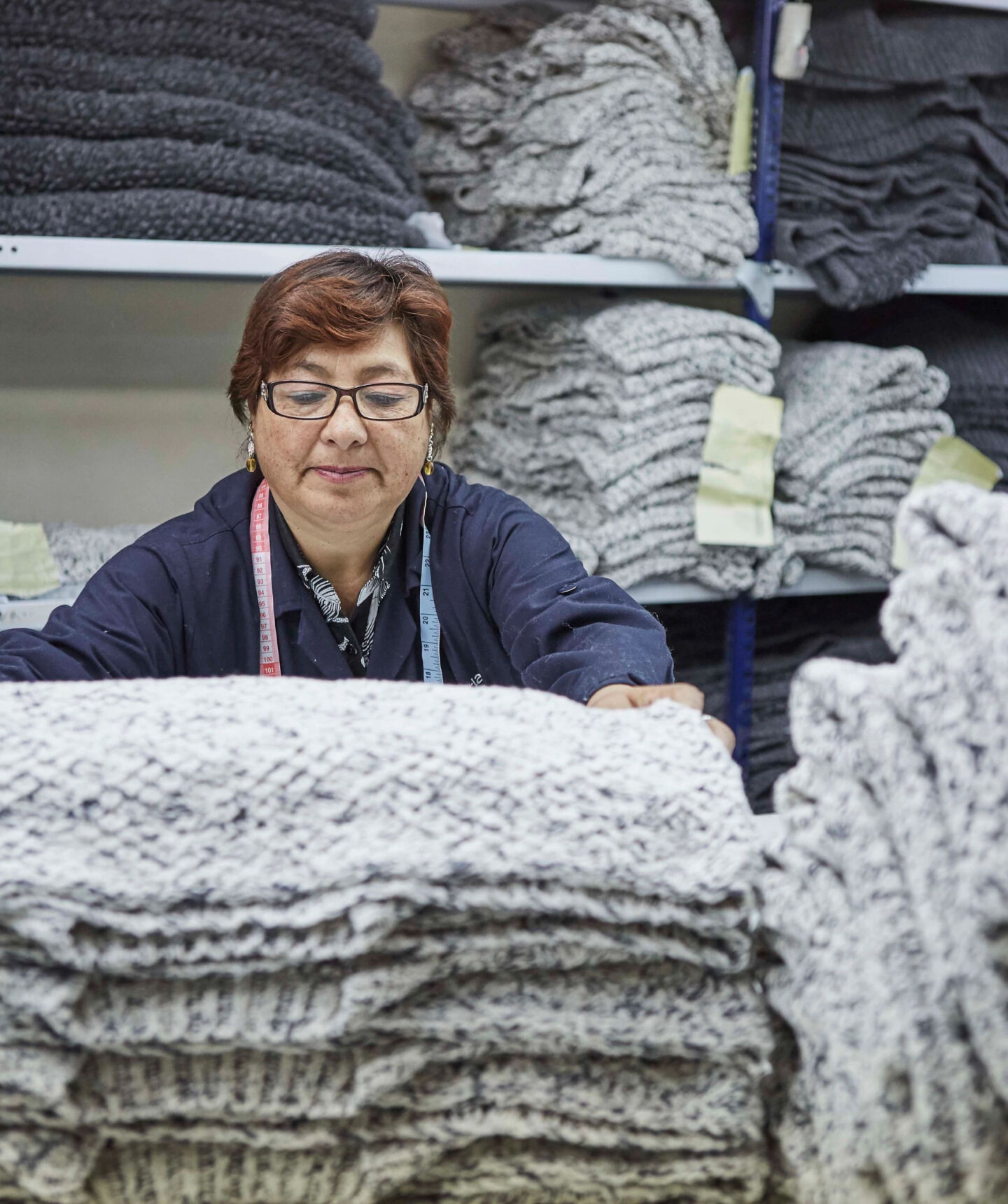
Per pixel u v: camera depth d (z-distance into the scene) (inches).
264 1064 17.0
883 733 15.7
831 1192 16.3
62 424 71.2
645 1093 17.4
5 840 16.0
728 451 64.9
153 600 39.4
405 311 38.2
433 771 16.5
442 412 41.8
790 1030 18.1
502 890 16.2
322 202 55.7
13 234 51.4
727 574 67.3
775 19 62.3
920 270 65.8
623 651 34.0
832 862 16.6
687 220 62.2
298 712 17.3
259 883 16.1
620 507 63.4
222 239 53.6
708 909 16.7
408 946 16.4
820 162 65.5
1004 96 68.4
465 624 42.8
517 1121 17.2
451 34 67.9
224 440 74.7
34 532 58.1
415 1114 17.3
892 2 68.6
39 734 16.7
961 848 14.2
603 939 16.6
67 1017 16.0
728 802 17.1
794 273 65.9
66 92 51.9
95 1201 17.7
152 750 16.4
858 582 71.7
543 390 67.5
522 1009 16.9
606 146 61.4
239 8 54.4
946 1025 14.6
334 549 40.1
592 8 69.1
